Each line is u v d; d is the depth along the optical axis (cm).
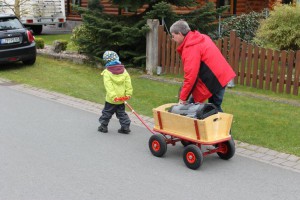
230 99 952
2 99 965
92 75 1206
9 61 1265
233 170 588
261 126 768
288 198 511
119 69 711
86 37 1316
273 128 757
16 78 1176
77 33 1527
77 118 827
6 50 1252
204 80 608
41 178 555
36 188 527
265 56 1020
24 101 949
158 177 562
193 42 592
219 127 589
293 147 670
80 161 613
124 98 715
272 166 604
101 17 1266
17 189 524
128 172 577
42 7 2170
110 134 736
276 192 525
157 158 628
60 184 539
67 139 707
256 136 719
